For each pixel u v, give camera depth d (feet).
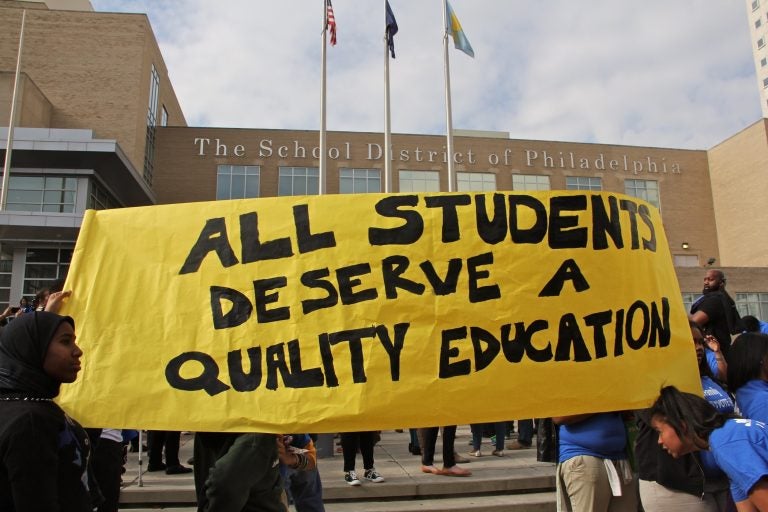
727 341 17.92
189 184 123.34
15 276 82.99
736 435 9.16
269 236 11.20
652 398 11.25
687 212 148.66
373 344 10.73
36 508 7.44
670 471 11.32
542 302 11.22
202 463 10.32
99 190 94.89
